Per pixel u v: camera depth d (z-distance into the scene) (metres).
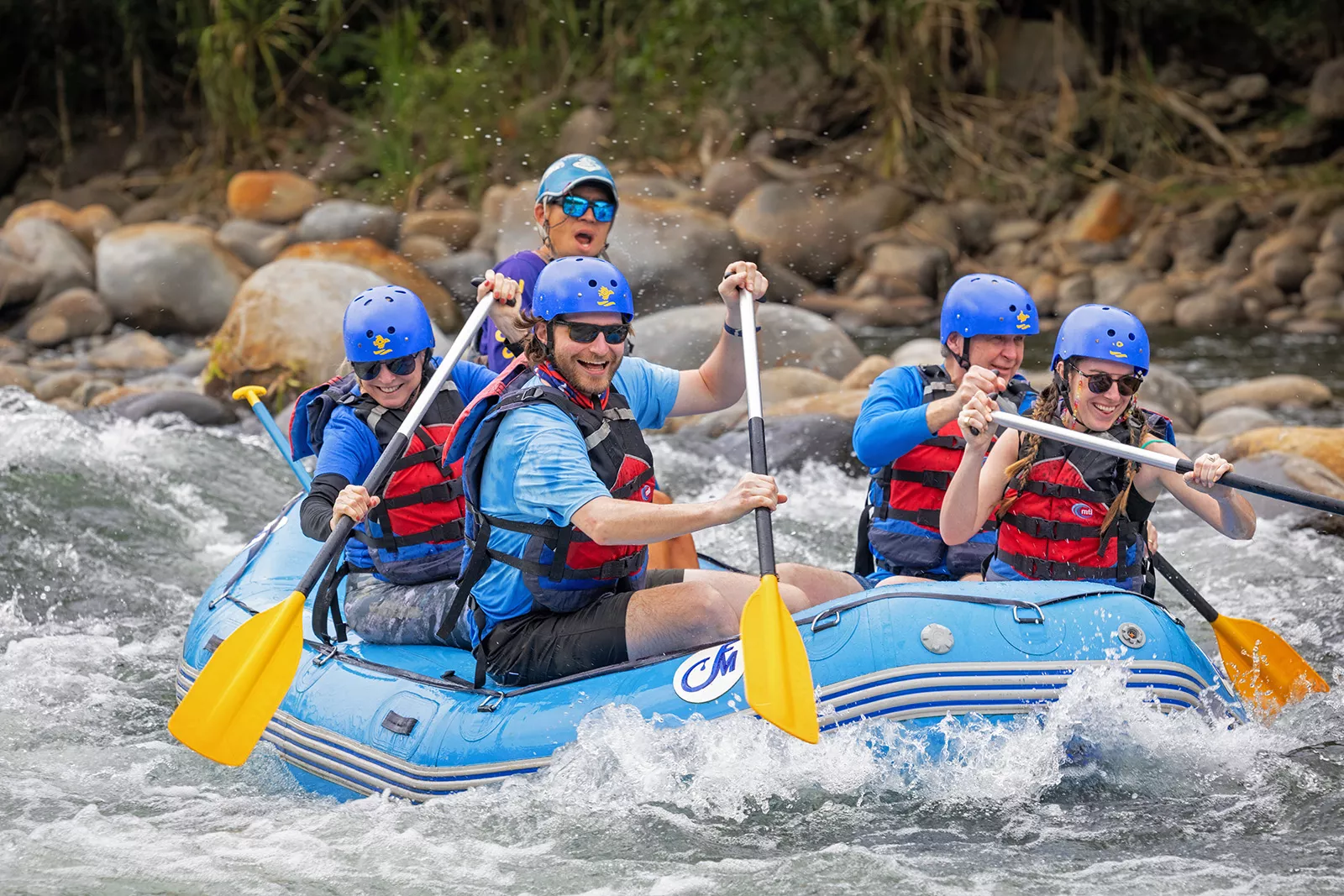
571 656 13.68
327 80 64.19
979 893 11.52
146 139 64.31
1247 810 12.91
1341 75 56.38
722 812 13.03
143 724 16.81
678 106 58.81
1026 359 41.62
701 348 34.53
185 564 23.12
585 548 13.40
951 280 50.75
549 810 13.16
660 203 46.38
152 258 43.69
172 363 40.22
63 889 12.11
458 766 13.55
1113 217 53.22
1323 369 38.91
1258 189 54.53
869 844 12.41
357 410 15.31
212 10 61.72
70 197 59.94
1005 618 13.14
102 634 20.19
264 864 12.57
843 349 36.22
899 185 54.16
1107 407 13.91
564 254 18.42
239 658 13.90
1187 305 46.59
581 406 13.39
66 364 40.28
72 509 24.27
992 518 14.77
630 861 12.30
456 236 50.50
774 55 58.00
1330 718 15.12
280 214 52.72
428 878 12.17
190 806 14.16
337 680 14.83
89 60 66.06
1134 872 11.81
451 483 15.39
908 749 12.90
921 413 14.46
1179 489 13.96
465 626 14.88
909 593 13.30
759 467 13.34
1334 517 23.38
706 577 14.39
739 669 13.18
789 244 50.22
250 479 27.64
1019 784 12.91
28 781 14.88
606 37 61.25
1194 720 13.35
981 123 58.75
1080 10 62.94
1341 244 48.06
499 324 16.58
